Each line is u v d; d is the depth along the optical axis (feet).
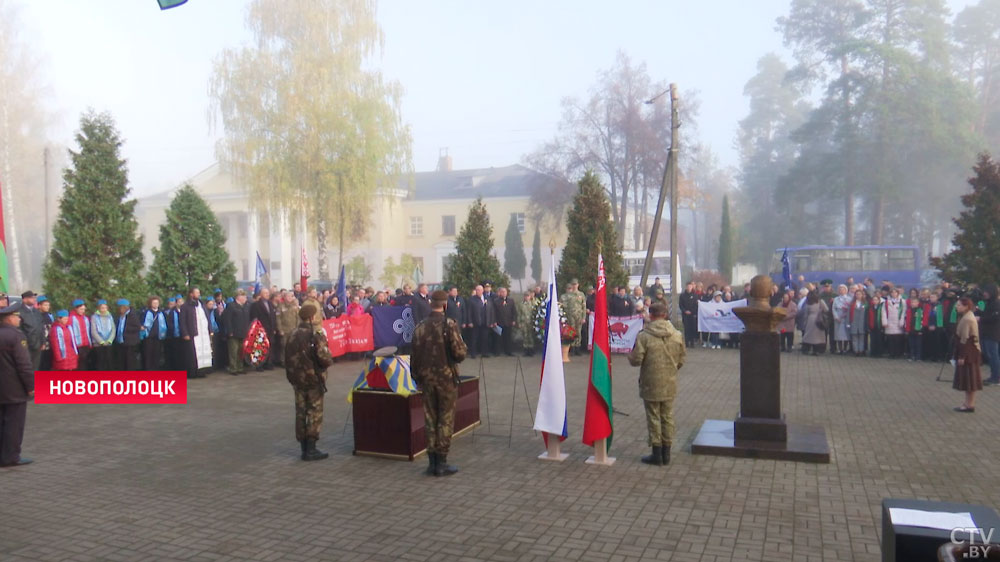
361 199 105.19
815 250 116.06
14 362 25.43
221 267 55.31
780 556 16.89
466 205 179.73
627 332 58.08
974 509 11.57
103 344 43.27
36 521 19.80
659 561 16.66
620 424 32.53
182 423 32.96
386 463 25.89
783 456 25.61
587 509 20.45
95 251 47.24
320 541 18.15
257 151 100.78
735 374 47.96
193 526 19.33
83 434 30.71
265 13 102.58
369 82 106.83
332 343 52.37
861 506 20.49
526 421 33.04
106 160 48.75
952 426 31.30
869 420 32.60
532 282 170.60
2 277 42.22
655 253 126.11
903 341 57.06
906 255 113.39
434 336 23.94
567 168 157.99
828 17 160.97
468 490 22.45
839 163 145.69
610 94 156.46
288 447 28.35
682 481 23.17
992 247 57.67
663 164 151.43
